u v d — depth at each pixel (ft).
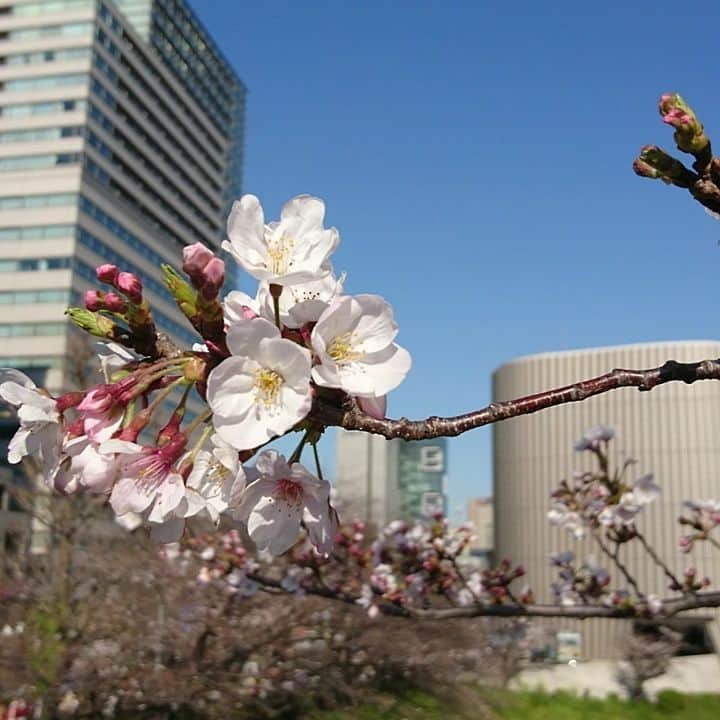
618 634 79.00
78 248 205.26
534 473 99.60
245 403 5.25
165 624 41.50
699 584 18.62
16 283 203.41
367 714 48.14
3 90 217.97
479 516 184.24
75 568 42.83
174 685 39.14
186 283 5.95
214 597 40.09
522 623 45.50
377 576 22.11
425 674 53.62
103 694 40.01
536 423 100.32
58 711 39.45
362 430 5.75
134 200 238.48
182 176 269.85
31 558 43.34
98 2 222.28
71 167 208.74
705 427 90.74
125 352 6.32
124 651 40.52
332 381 5.31
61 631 39.88
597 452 21.80
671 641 69.67
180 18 275.59
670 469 90.27
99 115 219.61
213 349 5.89
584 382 6.42
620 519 20.36
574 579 23.26
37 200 208.03
